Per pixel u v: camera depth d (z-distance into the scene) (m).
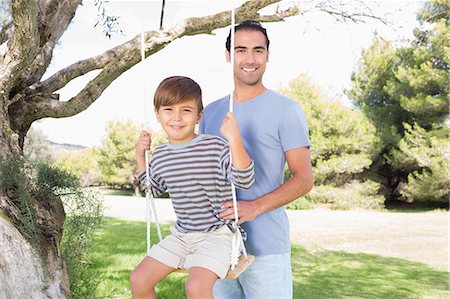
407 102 14.09
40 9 3.63
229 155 1.97
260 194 2.26
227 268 1.94
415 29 13.71
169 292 6.00
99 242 8.84
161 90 2.03
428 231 11.20
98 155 18.11
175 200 2.09
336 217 13.27
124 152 17.83
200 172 2.01
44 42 3.62
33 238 2.85
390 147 15.25
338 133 15.17
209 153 2.02
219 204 2.05
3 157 3.00
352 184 15.33
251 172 1.89
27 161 3.14
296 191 2.16
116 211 13.38
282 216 2.32
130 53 3.54
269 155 2.24
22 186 2.95
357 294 6.52
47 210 3.12
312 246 9.62
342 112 15.16
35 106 3.42
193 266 1.92
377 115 15.49
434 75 13.66
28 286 2.73
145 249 8.40
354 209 15.00
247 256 2.11
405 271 7.82
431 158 13.85
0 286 2.65
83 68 3.71
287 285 2.30
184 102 2.01
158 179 2.16
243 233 2.12
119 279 6.39
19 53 2.85
